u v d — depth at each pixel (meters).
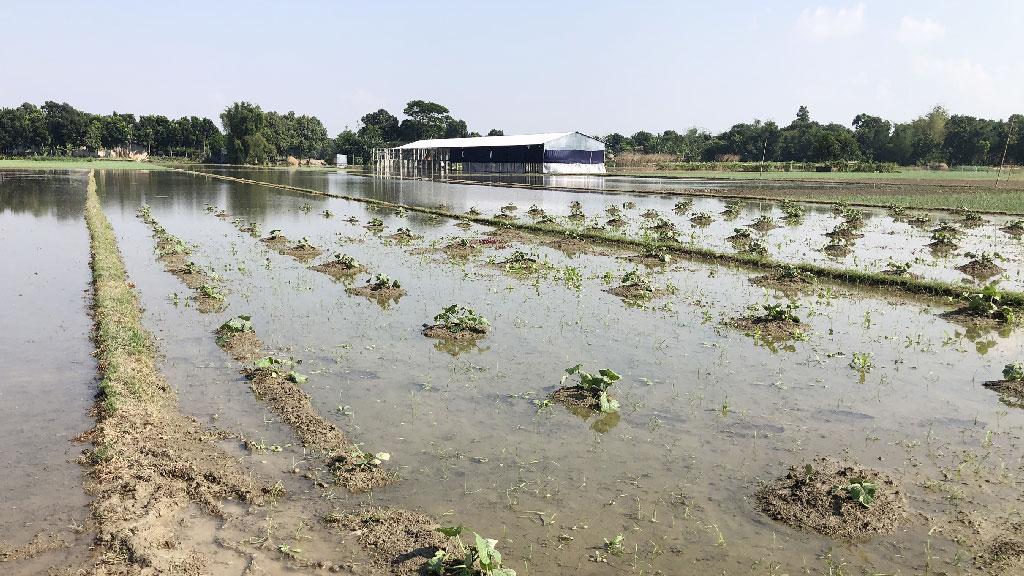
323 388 10.59
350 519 7.01
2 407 9.70
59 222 30.19
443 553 6.22
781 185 57.69
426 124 144.12
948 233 26.75
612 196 45.78
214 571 6.12
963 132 125.81
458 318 13.72
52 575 6.04
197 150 141.75
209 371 11.23
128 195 46.06
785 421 9.49
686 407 9.97
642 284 17.22
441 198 44.53
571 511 7.25
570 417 9.62
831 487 7.50
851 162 107.56
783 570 6.28
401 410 9.79
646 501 7.45
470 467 8.16
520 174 83.06
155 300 16.03
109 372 10.48
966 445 8.75
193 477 7.78
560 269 19.95
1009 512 7.18
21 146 128.38
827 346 12.88
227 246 24.17
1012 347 12.89
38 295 16.33
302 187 55.97
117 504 7.13
